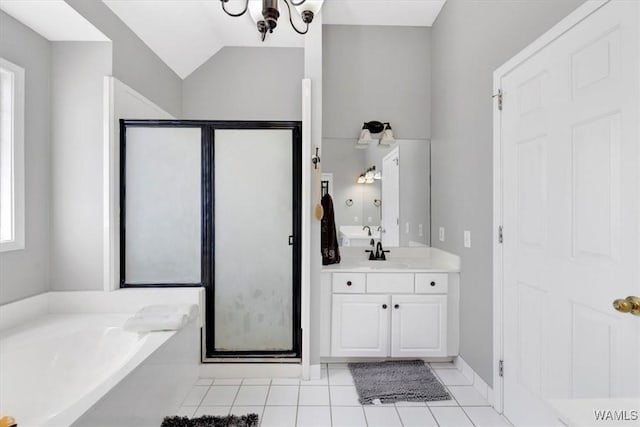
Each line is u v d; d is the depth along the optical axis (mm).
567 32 1544
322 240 3004
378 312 2758
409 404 2229
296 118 3568
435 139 3242
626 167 1264
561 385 1600
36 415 1904
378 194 3336
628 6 1242
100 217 2488
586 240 1451
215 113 3527
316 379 2574
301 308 2613
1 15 2074
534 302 1801
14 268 2197
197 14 2889
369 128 3260
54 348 2047
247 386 2463
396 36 3340
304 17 2004
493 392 2193
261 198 2635
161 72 3111
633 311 1168
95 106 2463
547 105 1683
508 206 2029
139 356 1812
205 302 2609
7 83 2137
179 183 2613
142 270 2607
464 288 2639
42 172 2395
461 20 2639
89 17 2207
